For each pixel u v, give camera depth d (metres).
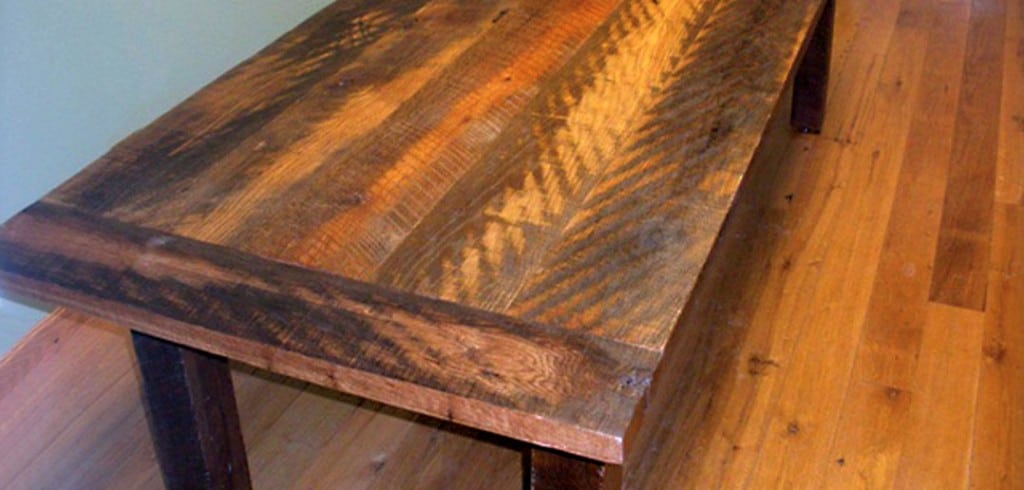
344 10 1.59
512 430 0.86
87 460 1.52
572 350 0.91
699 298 1.80
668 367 1.66
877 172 2.16
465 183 1.14
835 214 2.03
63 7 1.49
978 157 2.20
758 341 1.72
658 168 1.16
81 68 1.56
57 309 1.75
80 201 1.13
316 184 1.15
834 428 1.55
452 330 0.93
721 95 1.32
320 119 1.28
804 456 1.50
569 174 1.15
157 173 1.18
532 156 1.19
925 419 1.56
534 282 0.99
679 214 1.08
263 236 1.07
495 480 1.49
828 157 2.21
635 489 1.45
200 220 1.09
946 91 2.46
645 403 0.87
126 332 1.77
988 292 1.81
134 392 1.65
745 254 1.92
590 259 1.02
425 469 1.51
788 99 2.45
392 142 1.22
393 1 1.61
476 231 1.06
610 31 1.50
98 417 1.60
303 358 0.92
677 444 1.53
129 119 1.69
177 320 0.96
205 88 1.36
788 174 2.16
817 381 1.64
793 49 1.43
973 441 1.52
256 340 0.93
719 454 1.51
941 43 2.68
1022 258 1.90
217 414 1.24
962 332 1.72
